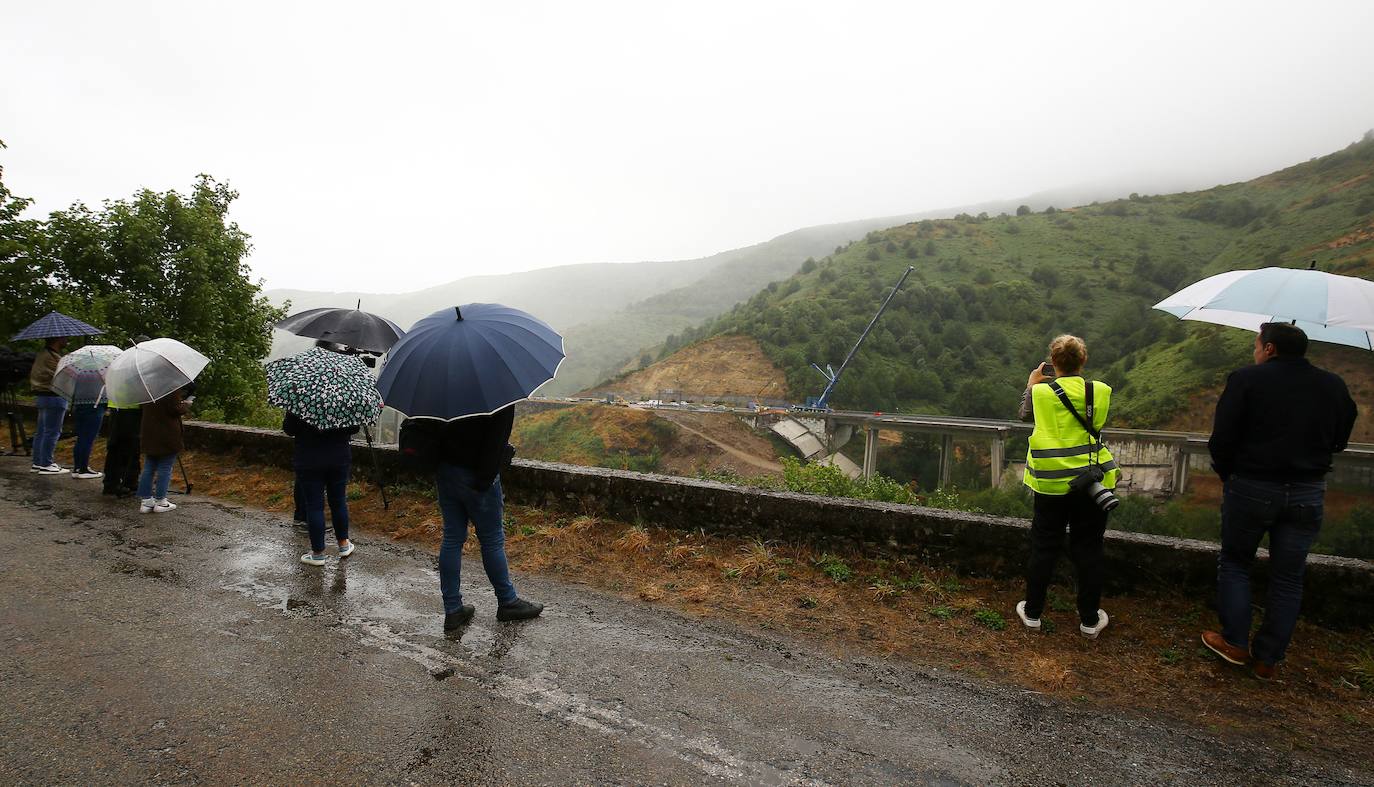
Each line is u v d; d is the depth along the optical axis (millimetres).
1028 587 3807
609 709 2826
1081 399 3590
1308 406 3225
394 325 5547
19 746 2396
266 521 5816
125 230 18562
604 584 4434
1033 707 3004
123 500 6441
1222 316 3664
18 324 16344
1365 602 3742
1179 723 2930
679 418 92625
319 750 2439
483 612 3896
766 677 3188
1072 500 3691
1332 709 3100
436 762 2389
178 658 3160
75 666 3033
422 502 6230
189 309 19172
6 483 7062
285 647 3328
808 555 4785
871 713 2887
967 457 84812
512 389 3297
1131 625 3863
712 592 4301
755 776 2381
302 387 4305
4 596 3861
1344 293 3275
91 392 7023
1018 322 143625
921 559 4551
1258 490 3273
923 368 121812
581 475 5723
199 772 2285
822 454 84000
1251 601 3740
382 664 3180
